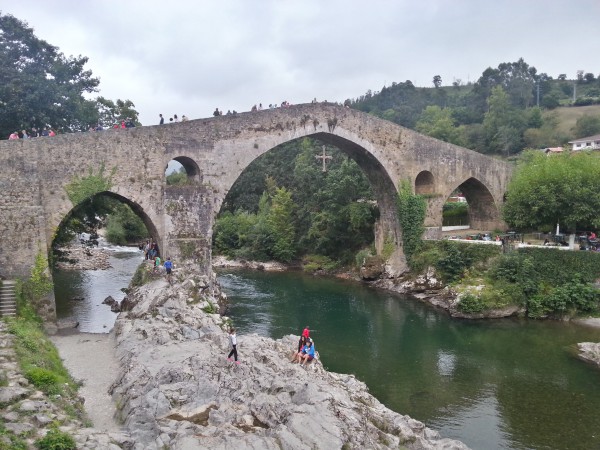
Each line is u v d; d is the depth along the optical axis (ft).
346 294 131.85
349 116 122.72
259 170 250.57
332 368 76.38
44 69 114.01
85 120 117.39
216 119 102.58
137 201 93.71
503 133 243.19
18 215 79.00
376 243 150.00
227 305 113.19
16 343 56.34
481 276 114.32
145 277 91.35
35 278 79.46
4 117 99.50
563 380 71.82
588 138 213.05
